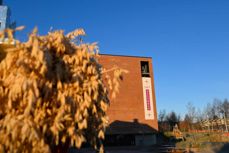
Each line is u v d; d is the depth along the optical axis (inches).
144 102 1518.2
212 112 2206.0
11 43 110.9
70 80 113.6
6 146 100.1
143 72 1579.7
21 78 99.9
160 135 1919.3
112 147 1380.4
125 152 1101.1
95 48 124.0
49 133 105.6
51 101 107.6
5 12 1069.1
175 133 1843.0
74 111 109.4
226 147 1124.5
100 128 122.8
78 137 109.3
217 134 1653.5
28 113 98.0
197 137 1601.9
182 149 1144.8
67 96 108.7
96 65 125.3
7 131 98.3
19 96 102.3
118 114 1440.7
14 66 104.7
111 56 1467.8
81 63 117.8
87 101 111.9
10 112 101.7
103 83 126.8
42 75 104.3
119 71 127.6
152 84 1568.7
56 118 103.5
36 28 107.9
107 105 124.4
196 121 1972.2
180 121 2544.3
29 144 102.0
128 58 1530.5
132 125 1459.2
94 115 120.9
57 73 109.4
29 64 102.0
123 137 1487.5
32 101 98.0
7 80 103.0
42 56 101.0
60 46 116.0
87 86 114.0
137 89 1520.7
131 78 1515.7
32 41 106.0
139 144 1502.2
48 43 114.6
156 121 1520.7
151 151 1140.5
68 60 115.6
